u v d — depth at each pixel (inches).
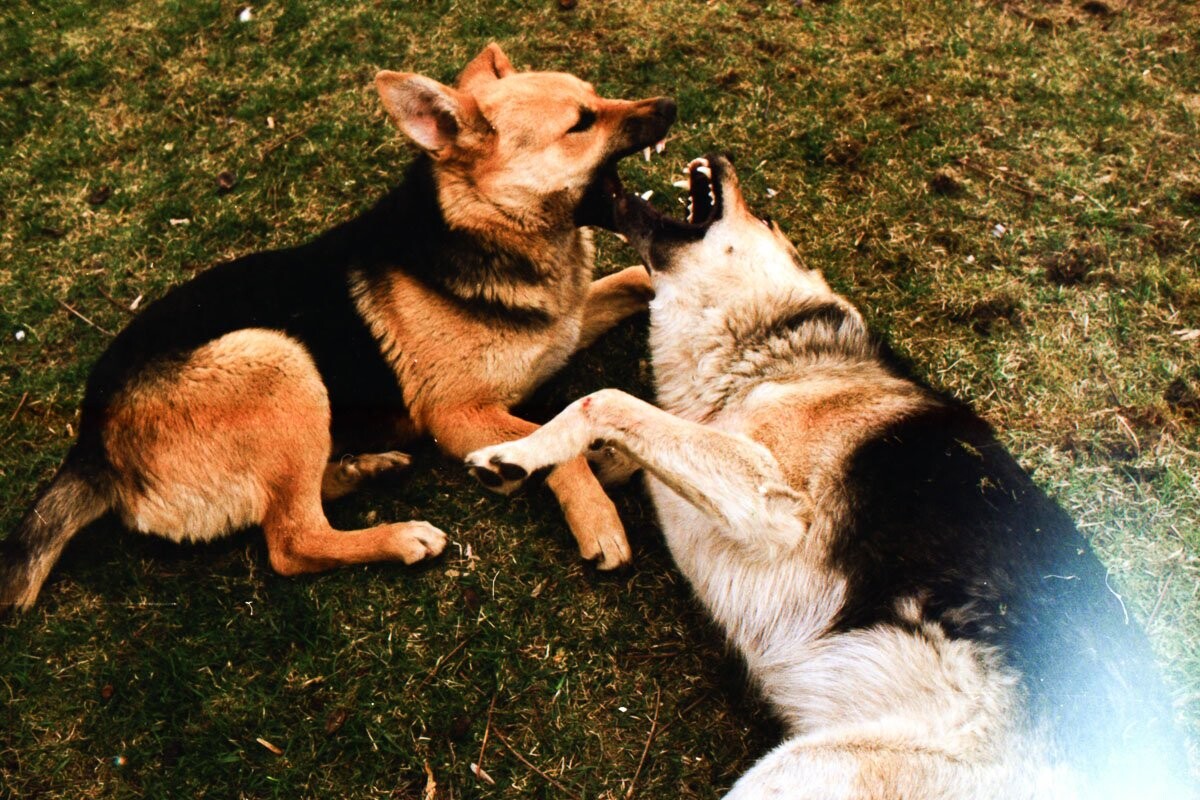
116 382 61.7
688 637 62.7
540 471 65.6
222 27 84.9
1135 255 71.2
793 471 58.3
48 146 80.0
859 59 79.5
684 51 80.3
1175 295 70.0
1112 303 69.8
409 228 63.9
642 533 65.2
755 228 63.0
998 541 56.2
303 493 62.6
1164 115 76.5
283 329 62.7
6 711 61.5
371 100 79.6
